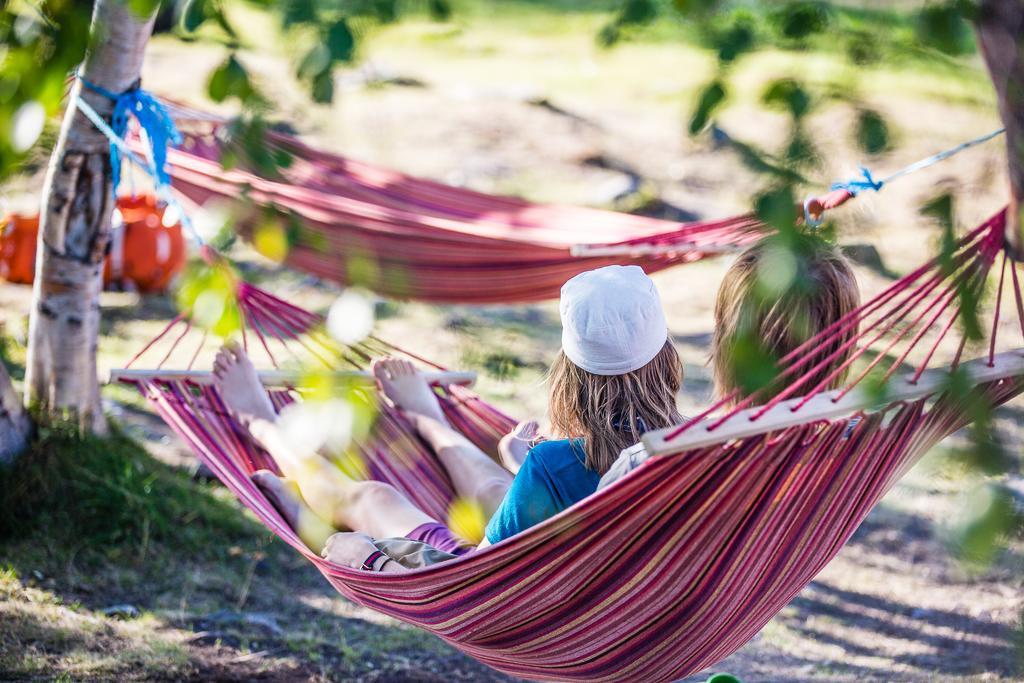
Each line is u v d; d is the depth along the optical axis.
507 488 3.39
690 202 11.56
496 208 5.24
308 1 1.61
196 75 14.41
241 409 3.67
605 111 14.65
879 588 4.97
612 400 2.52
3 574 4.10
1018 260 1.74
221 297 1.86
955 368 1.59
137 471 4.89
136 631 3.90
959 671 4.09
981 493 1.50
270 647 3.99
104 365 6.76
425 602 2.52
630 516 2.16
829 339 2.03
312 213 4.50
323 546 3.22
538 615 2.44
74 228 4.63
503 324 8.33
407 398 3.74
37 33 1.79
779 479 2.20
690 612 2.45
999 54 1.56
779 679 4.12
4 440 4.51
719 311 2.44
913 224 9.88
